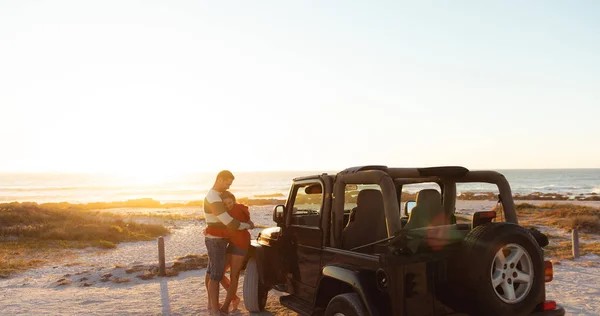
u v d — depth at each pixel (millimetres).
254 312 7145
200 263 12422
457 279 3912
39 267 13344
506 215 4844
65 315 7598
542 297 4199
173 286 9820
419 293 3891
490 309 3807
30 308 8180
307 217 5758
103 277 10984
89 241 19297
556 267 10969
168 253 16531
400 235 3854
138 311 7691
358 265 4383
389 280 3885
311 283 5375
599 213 27266
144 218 32312
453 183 5492
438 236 4031
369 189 5133
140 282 10422
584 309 7246
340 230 5000
